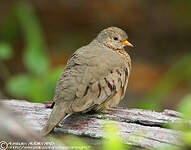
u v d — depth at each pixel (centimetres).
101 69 957
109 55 1007
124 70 1006
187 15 2203
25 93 1343
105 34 1115
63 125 918
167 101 1753
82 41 2145
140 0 2225
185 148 848
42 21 2188
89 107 922
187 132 842
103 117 957
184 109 707
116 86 966
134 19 2214
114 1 2220
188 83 1866
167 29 2212
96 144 892
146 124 941
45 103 1012
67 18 2209
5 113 610
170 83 1823
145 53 2150
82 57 978
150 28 2214
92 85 928
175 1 2220
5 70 1806
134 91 1831
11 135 614
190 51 2158
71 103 893
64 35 2169
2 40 2002
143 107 1319
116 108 1005
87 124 925
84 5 2216
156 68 2027
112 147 701
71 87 909
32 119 940
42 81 1355
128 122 948
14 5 2089
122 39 1118
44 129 847
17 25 1991
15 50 1988
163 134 886
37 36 1474
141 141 868
